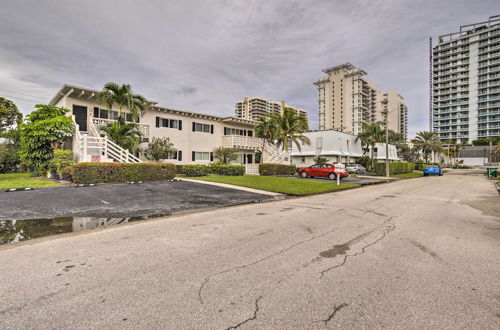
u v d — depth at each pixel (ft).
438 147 236.02
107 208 27.71
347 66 420.77
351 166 116.88
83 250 15.17
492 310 9.20
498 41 363.56
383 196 42.06
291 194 42.04
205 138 91.04
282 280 11.39
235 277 11.63
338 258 14.14
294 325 8.25
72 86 58.08
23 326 8.06
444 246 16.40
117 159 56.85
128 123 63.41
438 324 8.36
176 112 82.48
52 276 11.63
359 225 21.79
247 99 472.85
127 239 17.40
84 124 65.21
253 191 44.06
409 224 22.36
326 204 33.22
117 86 59.72
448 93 406.62
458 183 71.10
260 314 8.83
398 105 459.32
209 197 36.47
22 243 16.56
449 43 412.77
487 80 370.53
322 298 9.92
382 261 13.75
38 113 52.95
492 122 365.40
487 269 12.81
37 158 52.80
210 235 18.45
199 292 10.25
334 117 431.02
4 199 30.50
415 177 101.30
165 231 19.53
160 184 47.52
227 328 8.06
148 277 11.55
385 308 9.28
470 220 24.21
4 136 84.48
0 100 95.14
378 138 145.38
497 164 251.39
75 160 52.19
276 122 91.35
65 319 8.44
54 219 23.13
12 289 10.42
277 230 19.93
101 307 9.14
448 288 10.82
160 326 8.13
